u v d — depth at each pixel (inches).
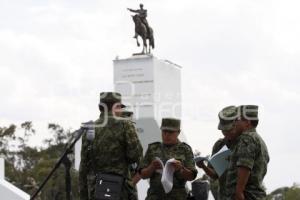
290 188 2965.1
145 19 1539.1
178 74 1565.0
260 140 425.4
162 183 476.7
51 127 3026.6
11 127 2970.0
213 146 496.4
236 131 438.6
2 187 860.6
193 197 507.5
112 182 464.4
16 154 2947.8
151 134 1435.8
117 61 1493.6
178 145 502.6
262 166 423.2
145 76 1471.5
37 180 2460.6
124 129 472.4
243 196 414.6
